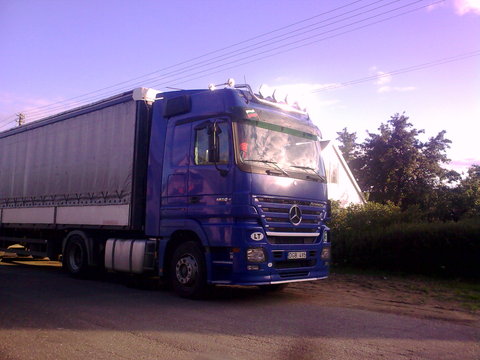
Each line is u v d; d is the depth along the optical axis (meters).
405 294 9.20
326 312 7.22
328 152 25.17
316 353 5.04
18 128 13.77
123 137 9.81
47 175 12.22
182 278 8.26
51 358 4.80
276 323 6.39
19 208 13.28
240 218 7.55
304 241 8.30
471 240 10.82
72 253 11.22
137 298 8.29
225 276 7.66
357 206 15.01
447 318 6.96
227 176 7.69
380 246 12.36
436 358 4.95
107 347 5.18
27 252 13.41
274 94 8.70
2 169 14.33
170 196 8.62
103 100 10.55
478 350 5.27
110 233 10.44
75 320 6.46
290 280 7.93
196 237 8.30
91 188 10.56
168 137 8.88
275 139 8.30
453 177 29.67
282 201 7.97
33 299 8.06
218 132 7.86
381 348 5.27
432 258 11.51
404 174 29.91
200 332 5.85
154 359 4.79
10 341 5.39
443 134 30.94
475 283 10.56
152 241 8.99
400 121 31.00
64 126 11.86
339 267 13.09
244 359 4.80
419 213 13.79
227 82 8.33
